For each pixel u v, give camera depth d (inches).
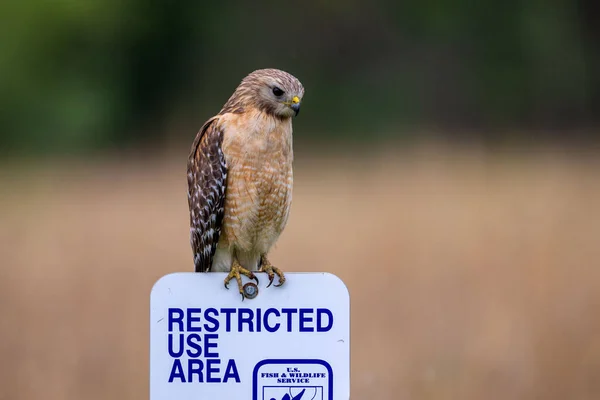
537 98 1194.0
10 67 1096.8
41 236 529.3
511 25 1186.0
